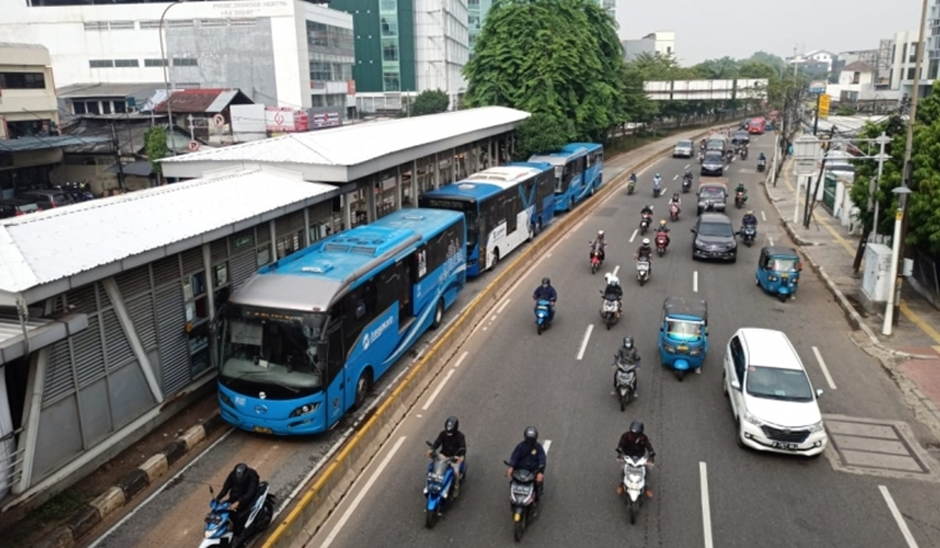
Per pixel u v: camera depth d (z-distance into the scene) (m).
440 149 30.36
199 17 76.69
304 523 11.02
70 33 78.50
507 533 11.04
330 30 85.00
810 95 98.81
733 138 72.56
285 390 12.91
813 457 13.40
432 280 19.58
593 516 11.48
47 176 45.12
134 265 12.40
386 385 16.27
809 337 19.94
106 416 12.41
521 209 29.84
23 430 10.73
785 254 24.03
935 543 10.84
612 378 17.06
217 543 9.62
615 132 80.06
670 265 28.09
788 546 10.72
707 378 17.11
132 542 10.44
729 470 12.90
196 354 14.84
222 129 56.12
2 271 10.40
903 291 23.78
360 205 24.22
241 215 15.78
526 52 48.59
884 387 16.55
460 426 14.62
